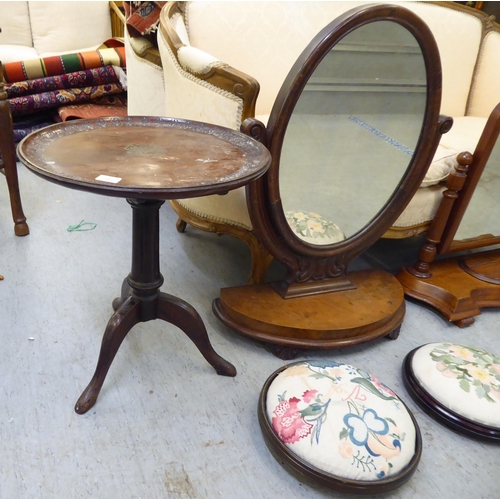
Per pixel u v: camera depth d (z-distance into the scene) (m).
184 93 1.29
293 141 1.14
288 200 1.22
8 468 0.88
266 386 1.04
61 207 1.87
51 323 1.25
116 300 1.24
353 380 1.01
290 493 0.90
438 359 1.15
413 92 1.17
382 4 1.00
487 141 1.33
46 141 0.91
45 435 0.95
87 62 2.47
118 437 0.97
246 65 1.69
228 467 0.94
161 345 1.23
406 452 0.90
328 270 1.32
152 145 0.95
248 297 1.27
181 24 1.52
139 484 0.88
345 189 1.28
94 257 1.56
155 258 0.99
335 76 1.09
